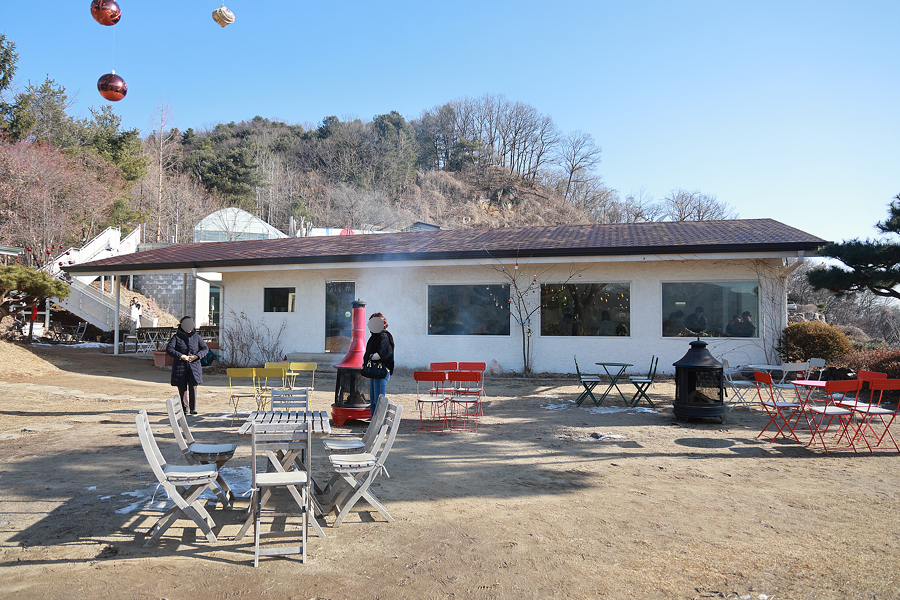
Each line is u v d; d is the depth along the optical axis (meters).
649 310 13.28
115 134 40.59
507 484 5.47
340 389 8.41
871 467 6.07
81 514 4.52
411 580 3.41
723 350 12.80
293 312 15.85
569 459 6.43
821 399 10.30
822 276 11.39
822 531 4.23
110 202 33.25
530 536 4.13
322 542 4.02
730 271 12.86
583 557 3.75
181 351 9.03
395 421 4.46
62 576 3.43
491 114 99.12
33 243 26.42
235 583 3.37
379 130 90.12
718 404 8.41
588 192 87.50
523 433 7.82
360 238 18.11
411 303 14.88
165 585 3.33
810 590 3.29
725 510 4.70
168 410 4.62
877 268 11.05
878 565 3.63
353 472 4.38
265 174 67.56
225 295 16.39
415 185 87.44
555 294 13.88
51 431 7.73
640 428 8.12
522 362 14.02
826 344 12.05
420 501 4.95
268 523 4.40
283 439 3.88
